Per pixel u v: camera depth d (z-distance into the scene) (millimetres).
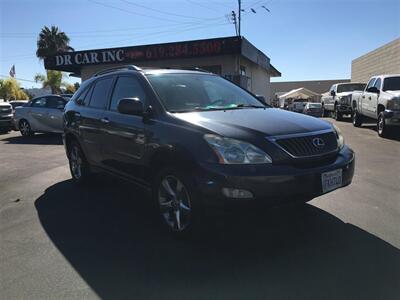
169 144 4398
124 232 4785
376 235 4500
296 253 4098
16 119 16188
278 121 4453
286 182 3895
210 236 4488
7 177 8062
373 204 5594
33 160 10133
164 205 4633
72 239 4613
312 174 4027
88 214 5488
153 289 3486
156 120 4758
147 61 20891
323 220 4977
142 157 4934
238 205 3859
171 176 4449
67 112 7109
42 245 4465
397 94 12875
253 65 24844
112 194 6500
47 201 6180
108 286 3555
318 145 4227
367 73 31016
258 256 4055
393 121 12734
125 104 4836
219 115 4629
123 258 4090
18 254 4246
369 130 15836
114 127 5527
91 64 21484
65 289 3518
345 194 6082
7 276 3771
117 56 20797
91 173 6812
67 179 7719
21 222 5230
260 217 5070
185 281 3605
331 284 3484
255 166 3873
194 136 4203
